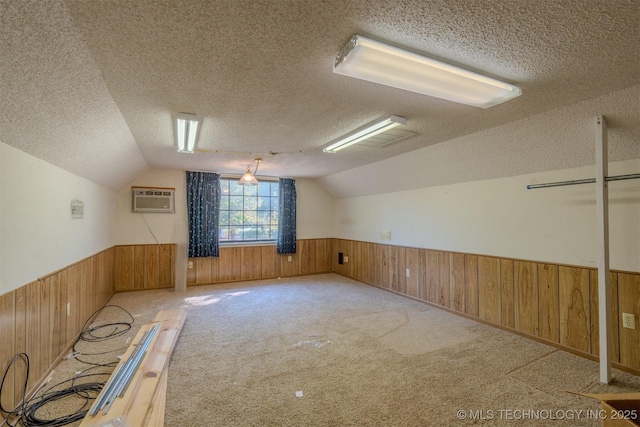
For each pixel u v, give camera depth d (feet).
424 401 6.73
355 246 20.06
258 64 5.78
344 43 5.12
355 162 15.31
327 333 10.78
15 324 6.24
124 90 6.80
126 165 13.34
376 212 18.12
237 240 19.99
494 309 11.47
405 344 9.83
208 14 4.32
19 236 6.42
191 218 17.99
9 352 6.01
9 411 6.01
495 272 11.46
